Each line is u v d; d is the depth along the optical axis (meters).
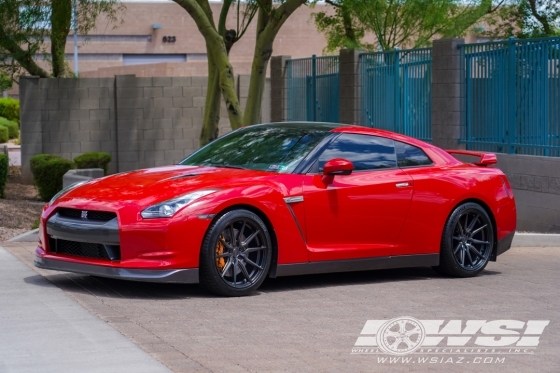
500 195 8.81
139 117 20.72
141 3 52.94
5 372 4.80
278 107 21.80
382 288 7.78
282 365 5.07
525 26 24.17
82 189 7.51
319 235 7.59
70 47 51.62
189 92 21.09
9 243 9.91
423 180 8.26
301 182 7.54
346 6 22.80
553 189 12.34
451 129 14.51
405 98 16.16
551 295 7.50
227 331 5.90
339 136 8.02
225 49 14.85
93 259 7.04
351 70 17.83
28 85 19.64
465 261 8.59
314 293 7.44
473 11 23.48
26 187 19.00
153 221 6.78
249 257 7.30
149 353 5.26
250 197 7.14
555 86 12.25
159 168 8.07
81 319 6.10
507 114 13.34
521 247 10.98
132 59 53.03
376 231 7.96
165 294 7.15
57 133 19.95
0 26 18.66
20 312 6.29
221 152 8.26
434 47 14.81
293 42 51.22
